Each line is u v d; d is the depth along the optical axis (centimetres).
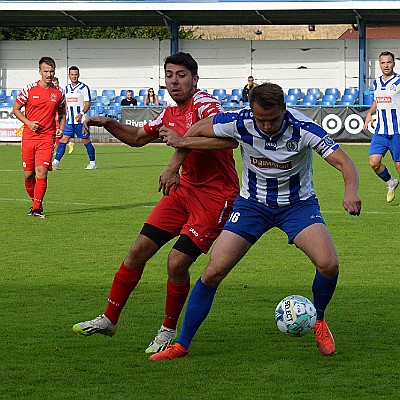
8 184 4600
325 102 8838
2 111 8250
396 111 3594
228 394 1249
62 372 1370
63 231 2966
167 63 1534
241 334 1616
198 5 8212
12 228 3031
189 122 1537
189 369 1383
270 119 1323
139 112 7750
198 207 1505
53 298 1933
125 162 6188
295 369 1380
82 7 8300
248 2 8150
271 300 1909
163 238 1526
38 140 3278
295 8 8075
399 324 1688
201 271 2281
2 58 9819
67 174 5175
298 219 1426
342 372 1361
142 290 2030
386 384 1295
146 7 8250
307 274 2212
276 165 1398
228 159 1534
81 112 5509
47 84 3250
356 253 2538
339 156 1370
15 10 8356
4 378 1335
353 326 1672
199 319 1444
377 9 8081
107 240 2777
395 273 2231
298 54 9425
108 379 1331
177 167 1445
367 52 9200
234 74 9588
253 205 1438
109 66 9756
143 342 1564
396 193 4153
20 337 1593
